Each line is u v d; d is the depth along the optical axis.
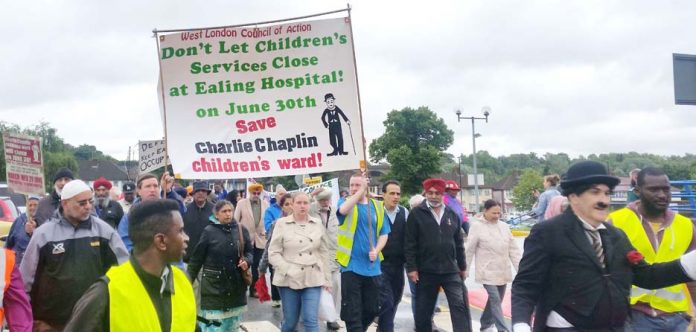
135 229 2.88
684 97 13.44
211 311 6.66
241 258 6.76
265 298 8.23
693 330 4.89
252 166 7.37
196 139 7.37
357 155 7.36
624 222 4.93
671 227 4.89
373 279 7.27
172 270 3.00
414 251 7.53
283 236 6.95
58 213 5.28
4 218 13.25
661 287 3.94
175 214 2.94
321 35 7.39
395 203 8.12
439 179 7.53
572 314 3.84
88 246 5.18
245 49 7.40
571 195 3.96
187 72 7.39
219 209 6.69
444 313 9.98
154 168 14.96
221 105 7.39
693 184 20.33
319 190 8.94
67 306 5.07
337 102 7.39
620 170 100.94
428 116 68.19
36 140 7.40
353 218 7.19
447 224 7.54
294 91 7.41
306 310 6.86
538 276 3.95
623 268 3.88
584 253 3.82
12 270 4.33
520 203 81.19
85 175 102.31
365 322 7.39
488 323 8.51
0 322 4.20
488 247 8.31
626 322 4.12
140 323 2.78
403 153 65.69
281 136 7.39
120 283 2.79
